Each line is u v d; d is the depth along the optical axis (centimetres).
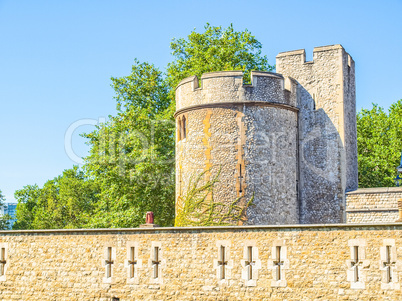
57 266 3155
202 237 2880
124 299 2998
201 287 2858
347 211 3547
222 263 2838
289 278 2708
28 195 8262
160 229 2962
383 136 5628
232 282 2803
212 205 3444
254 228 2788
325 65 3750
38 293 3177
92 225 4625
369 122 5844
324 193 3644
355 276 2602
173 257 2927
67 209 7425
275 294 2723
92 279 3075
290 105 3634
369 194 3512
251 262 2783
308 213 3659
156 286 2944
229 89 3491
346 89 3772
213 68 4678
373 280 2567
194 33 5022
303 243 2698
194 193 3497
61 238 3166
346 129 3725
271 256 2747
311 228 2691
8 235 3284
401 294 2517
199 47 4975
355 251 2612
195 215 3475
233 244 2820
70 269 3125
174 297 2902
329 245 2655
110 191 4625
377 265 2566
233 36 5006
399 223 2541
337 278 2628
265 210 3434
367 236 2594
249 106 3475
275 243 2745
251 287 2767
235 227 2816
